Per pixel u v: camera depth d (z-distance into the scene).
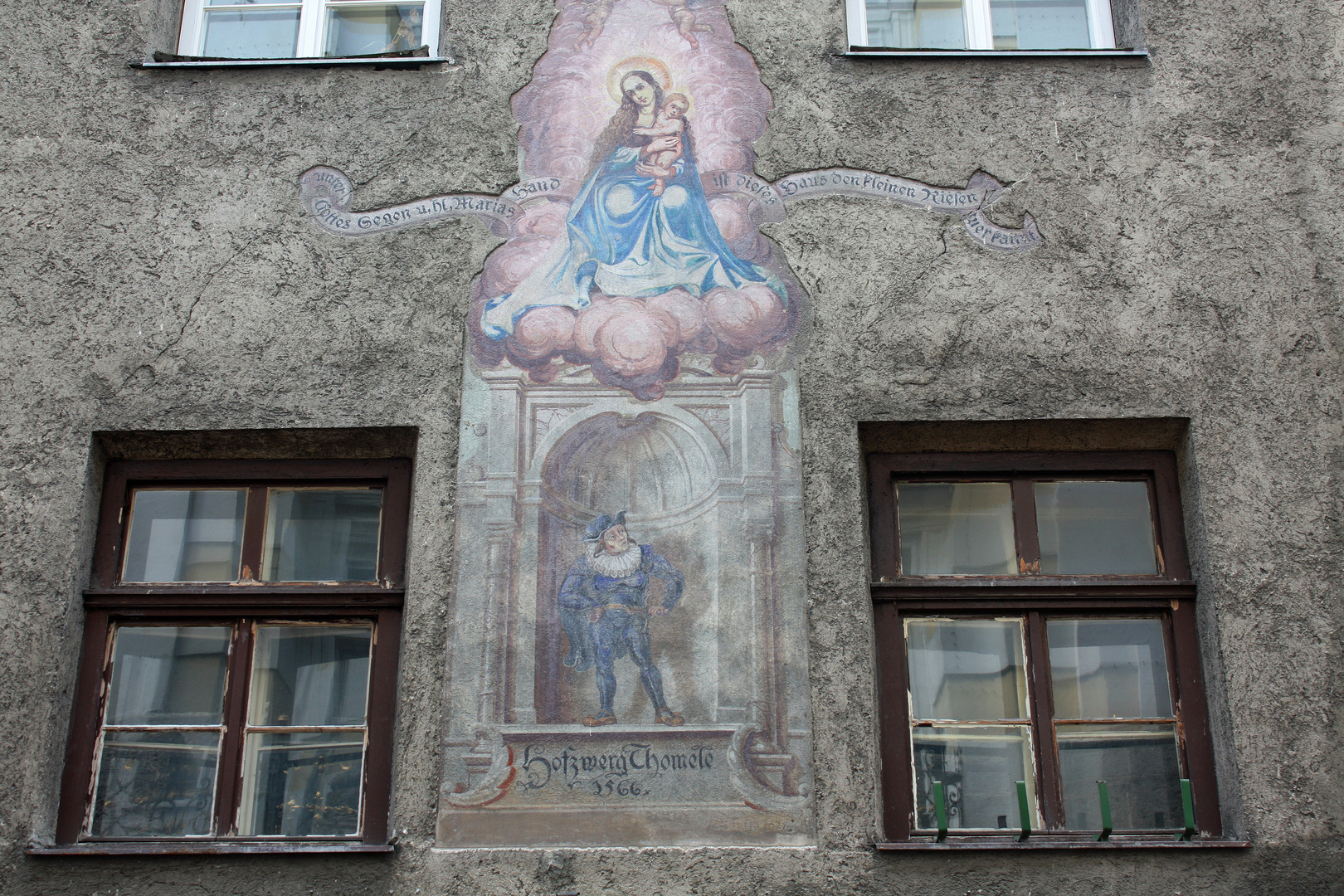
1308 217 4.75
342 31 5.44
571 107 5.00
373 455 4.61
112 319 4.64
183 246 4.75
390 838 4.02
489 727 4.14
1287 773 4.05
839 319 4.64
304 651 4.37
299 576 4.47
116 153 4.89
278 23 5.43
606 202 4.85
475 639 4.24
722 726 4.14
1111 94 4.98
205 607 4.38
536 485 4.44
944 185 4.84
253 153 4.91
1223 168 4.84
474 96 5.02
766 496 4.41
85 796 4.17
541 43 5.11
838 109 4.97
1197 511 4.40
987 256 4.72
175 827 4.16
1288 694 4.14
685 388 4.57
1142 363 4.55
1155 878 3.93
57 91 4.98
